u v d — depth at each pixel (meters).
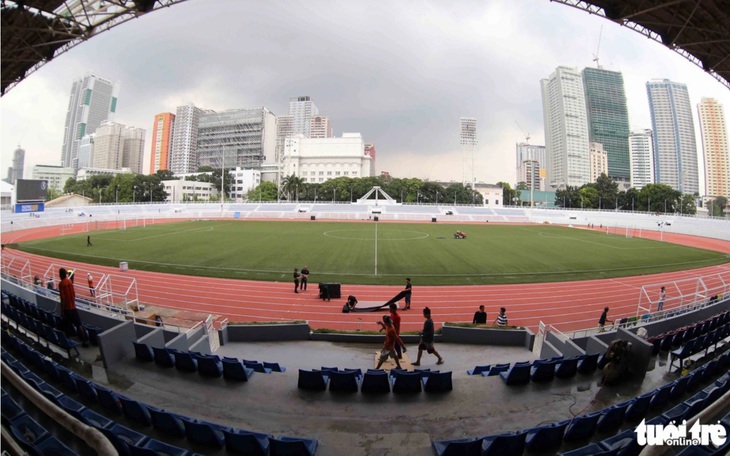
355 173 172.38
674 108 168.75
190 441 6.56
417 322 18.98
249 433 6.45
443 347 14.17
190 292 23.27
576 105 166.38
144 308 18.53
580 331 15.67
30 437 5.89
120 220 76.19
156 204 95.69
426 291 24.33
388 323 10.87
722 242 56.97
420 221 84.44
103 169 174.38
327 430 7.20
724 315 14.67
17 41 18.77
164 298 22.08
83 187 128.25
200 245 40.72
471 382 9.14
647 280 28.31
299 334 14.85
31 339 11.36
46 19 17.64
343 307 20.55
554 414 7.91
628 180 185.38
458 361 12.65
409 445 6.76
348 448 6.66
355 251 38.09
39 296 16.17
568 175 165.50
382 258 34.59
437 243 45.59
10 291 17.61
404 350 11.41
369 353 13.47
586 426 6.75
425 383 8.85
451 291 24.41
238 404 8.04
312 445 6.55
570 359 9.43
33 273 27.17
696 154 171.25
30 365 9.18
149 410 6.81
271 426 7.30
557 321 19.77
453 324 15.12
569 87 165.88
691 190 169.62
